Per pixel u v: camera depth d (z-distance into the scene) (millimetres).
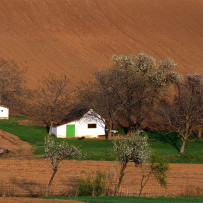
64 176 161750
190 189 147875
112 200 109750
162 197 129000
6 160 187000
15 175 162000
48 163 182250
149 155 133000
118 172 165000
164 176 132250
